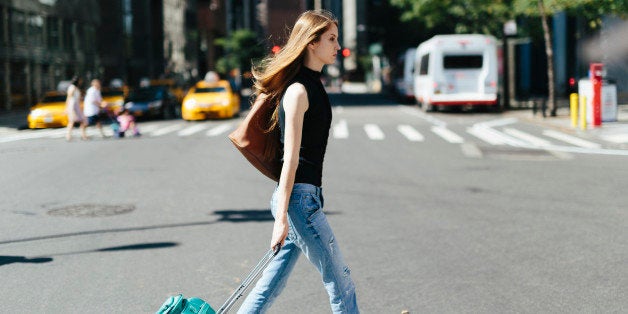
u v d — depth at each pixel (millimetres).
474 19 34125
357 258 6781
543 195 10359
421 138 19938
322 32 3461
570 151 16141
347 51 57094
